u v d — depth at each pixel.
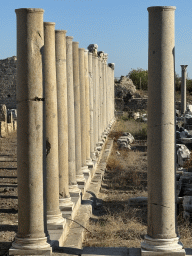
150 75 6.46
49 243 6.76
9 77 43.47
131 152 22.84
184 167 14.80
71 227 8.84
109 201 12.41
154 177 6.48
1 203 10.34
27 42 6.47
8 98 43.75
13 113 35.12
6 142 23.91
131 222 9.70
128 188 14.20
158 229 6.46
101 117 23.98
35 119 6.52
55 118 8.03
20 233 6.64
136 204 11.69
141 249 6.55
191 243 8.26
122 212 10.66
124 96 48.38
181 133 21.97
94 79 19.56
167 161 6.44
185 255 6.42
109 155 21.17
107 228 9.32
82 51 13.87
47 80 7.93
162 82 6.37
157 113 6.42
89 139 15.59
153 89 6.43
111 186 14.52
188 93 55.47
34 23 6.48
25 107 6.50
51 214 7.96
